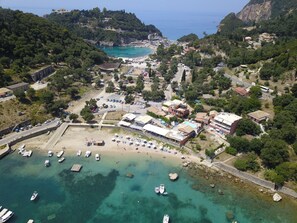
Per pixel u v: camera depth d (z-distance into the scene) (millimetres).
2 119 157875
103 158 139000
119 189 118500
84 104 196625
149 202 111875
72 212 105500
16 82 198500
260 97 189875
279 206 110125
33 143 149000
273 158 124188
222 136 153500
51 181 121875
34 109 174500
